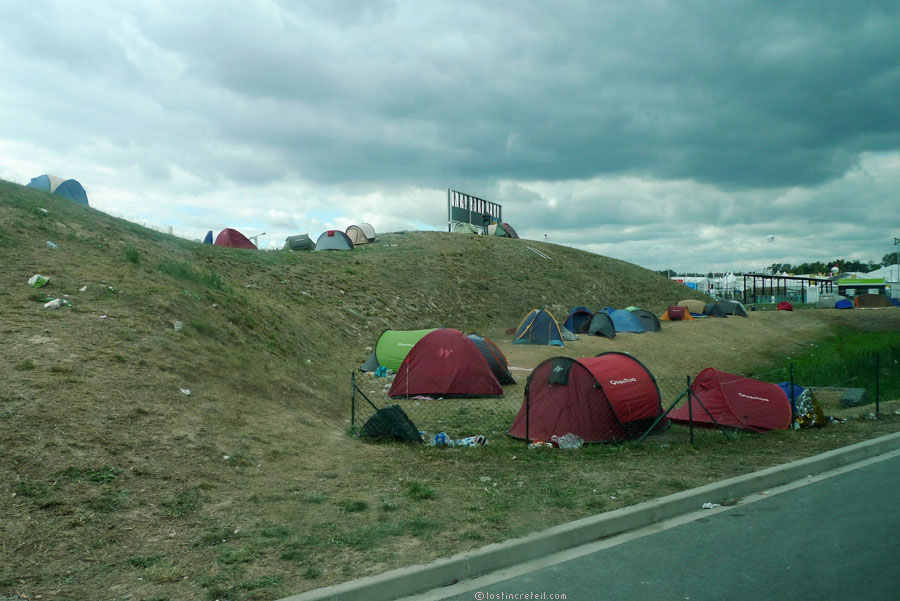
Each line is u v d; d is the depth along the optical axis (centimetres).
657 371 2312
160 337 1196
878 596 418
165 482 666
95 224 1909
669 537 556
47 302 1173
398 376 1530
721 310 4247
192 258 2148
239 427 920
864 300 5638
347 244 3947
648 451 931
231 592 425
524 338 2789
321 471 775
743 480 714
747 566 477
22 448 656
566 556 515
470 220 6166
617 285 4925
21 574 445
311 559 486
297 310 2158
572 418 1014
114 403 848
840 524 578
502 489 692
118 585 437
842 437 1005
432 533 541
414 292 3181
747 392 1165
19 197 1770
